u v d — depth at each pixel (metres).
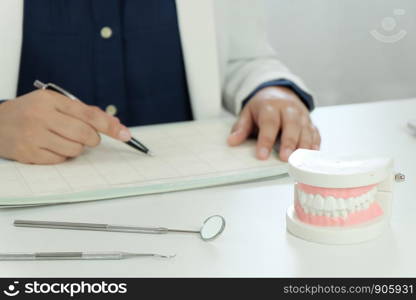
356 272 0.54
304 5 1.61
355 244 0.58
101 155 0.85
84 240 0.61
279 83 1.04
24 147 0.81
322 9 1.61
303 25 1.62
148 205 0.69
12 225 0.64
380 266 0.54
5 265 0.56
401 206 0.66
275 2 1.61
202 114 1.20
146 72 1.20
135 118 1.23
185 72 1.22
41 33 1.15
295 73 1.67
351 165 0.59
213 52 1.19
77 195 0.70
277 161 0.81
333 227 0.59
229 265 0.55
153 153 0.85
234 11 1.25
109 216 0.66
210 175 0.76
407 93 1.66
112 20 1.17
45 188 0.73
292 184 0.74
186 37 1.18
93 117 0.84
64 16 1.16
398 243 0.58
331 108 1.07
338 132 0.94
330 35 1.63
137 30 1.18
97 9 1.16
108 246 0.59
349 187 0.57
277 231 0.61
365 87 1.67
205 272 0.54
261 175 0.75
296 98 1.00
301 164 0.60
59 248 0.59
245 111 0.95
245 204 0.68
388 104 1.08
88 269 0.55
